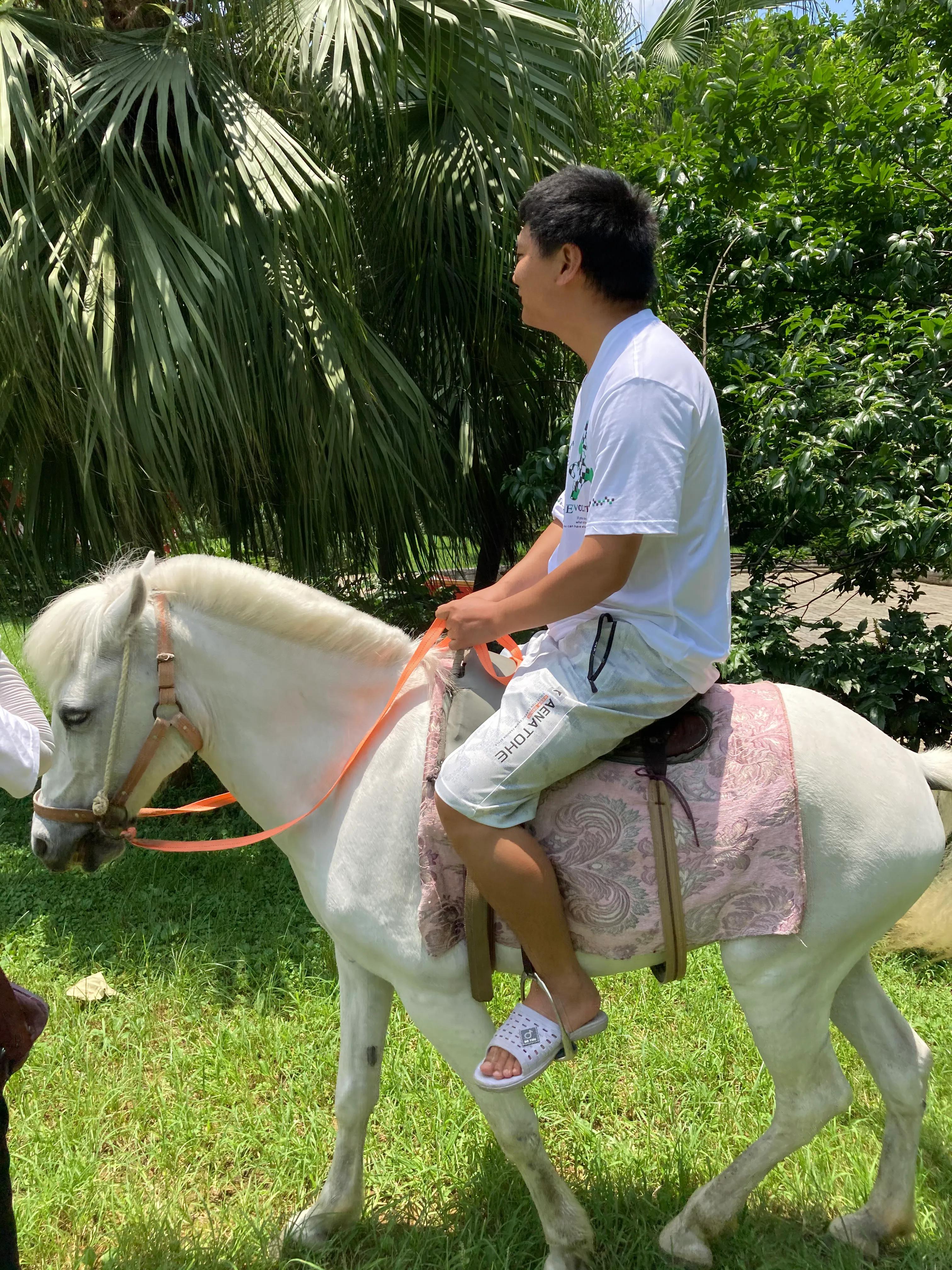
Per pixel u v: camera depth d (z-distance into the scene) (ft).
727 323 14.87
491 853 5.41
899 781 5.91
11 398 11.15
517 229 13.16
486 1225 6.89
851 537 11.84
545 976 5.64
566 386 15.38
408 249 13.62
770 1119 8.02
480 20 12.11
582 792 5.64
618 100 15.88
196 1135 8.00
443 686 6.16
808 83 13.73
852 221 14.07
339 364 11.79
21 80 11.02
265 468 12.36
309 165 11.78
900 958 10.49
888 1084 6.57
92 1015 9.76
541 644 5.76
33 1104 8.36
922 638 12.67
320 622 6.21
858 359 12.58
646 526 4.98
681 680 5.41
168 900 12.22
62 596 6.21
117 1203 7.29
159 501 11.72
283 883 12.80
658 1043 9.02
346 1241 6.88
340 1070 6.81
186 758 6.46
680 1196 7.16
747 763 5.60
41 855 6.26
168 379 10.68
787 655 12.72
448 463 14.66
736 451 13.96
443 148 13.57
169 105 11.89
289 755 6.31
